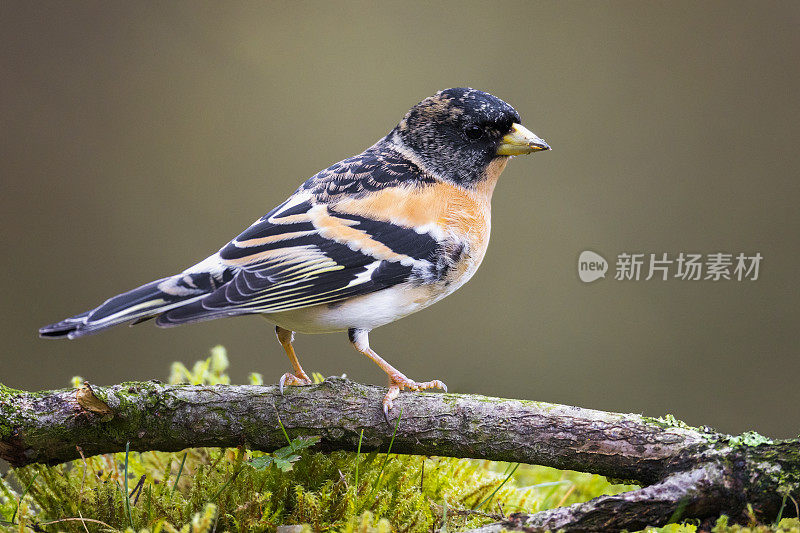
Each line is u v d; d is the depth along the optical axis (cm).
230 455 623
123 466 634
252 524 532
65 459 574
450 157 663
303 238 604
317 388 582
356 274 604
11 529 532
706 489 495
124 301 554
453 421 560
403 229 626
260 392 579
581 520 489
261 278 582
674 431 529
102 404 552
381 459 588
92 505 560
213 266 585
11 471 602
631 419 541
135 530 541
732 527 477
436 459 614
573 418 546
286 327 639
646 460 526
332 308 613
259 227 605
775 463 492
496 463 707
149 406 566
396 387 585
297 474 571
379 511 540
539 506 648
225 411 571
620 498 491
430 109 675
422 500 552
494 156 669
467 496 588
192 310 555
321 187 643
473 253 646
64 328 529
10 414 551
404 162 668
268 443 576
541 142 657
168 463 589
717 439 514
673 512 493
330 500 541
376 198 634
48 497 561
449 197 654
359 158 682
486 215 669
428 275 626
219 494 548
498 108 661
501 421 554
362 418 570
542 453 547
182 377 739
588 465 541
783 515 496
